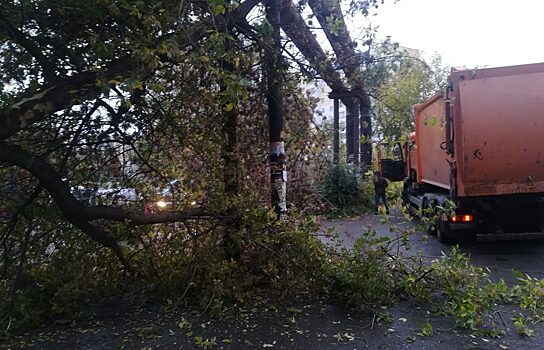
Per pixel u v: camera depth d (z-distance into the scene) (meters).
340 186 15.70
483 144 8.68
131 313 5.79
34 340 5.04
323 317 5.51
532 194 9.20
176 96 5.90
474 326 5.03
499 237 9.52
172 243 6.34
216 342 4.86
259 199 6.64
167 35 4.91
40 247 6.08
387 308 5.75
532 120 8.55
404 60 6.94
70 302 5.73
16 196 5.97
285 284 6.16
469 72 8.60
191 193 6.65
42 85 5.04
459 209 9.52
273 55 6.58
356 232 12.01
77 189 6.29
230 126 6.55
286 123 7.56
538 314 5.35
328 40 6.84
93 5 4.59
